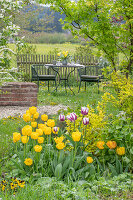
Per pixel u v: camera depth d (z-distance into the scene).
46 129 3.38
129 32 6.25
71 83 12.73
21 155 3.40
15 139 3.25
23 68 11.84
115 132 3.40
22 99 7.91
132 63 6.71
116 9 5.87
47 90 11.24
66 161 3.21
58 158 3.30
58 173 3.09
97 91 10.95
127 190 2.80
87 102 8.34
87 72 13.41
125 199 2.67
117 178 3.00
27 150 3.56
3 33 5.01
